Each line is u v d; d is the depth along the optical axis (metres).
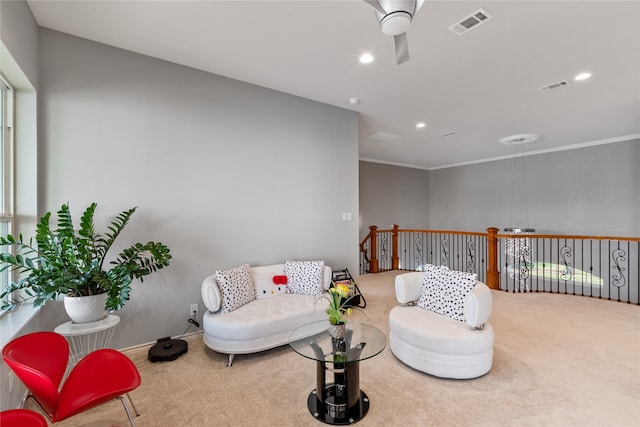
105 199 2.69
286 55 2.83
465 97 3.75
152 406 2.02
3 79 2.14
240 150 3.38
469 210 8.05
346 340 2.11
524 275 6.42
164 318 2.95
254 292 3.16
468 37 2.49
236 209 3.36
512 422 1.86
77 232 2.57
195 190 3.12
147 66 2.88
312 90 3.60
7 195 2.26
